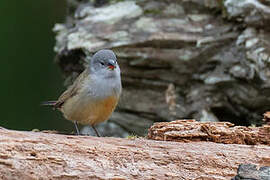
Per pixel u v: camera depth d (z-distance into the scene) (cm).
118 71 936
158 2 1317
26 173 715
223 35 1261
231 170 780
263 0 1212
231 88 1250
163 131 845
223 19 1284
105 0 1410
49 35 1619
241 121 1293
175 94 1298
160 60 1262
